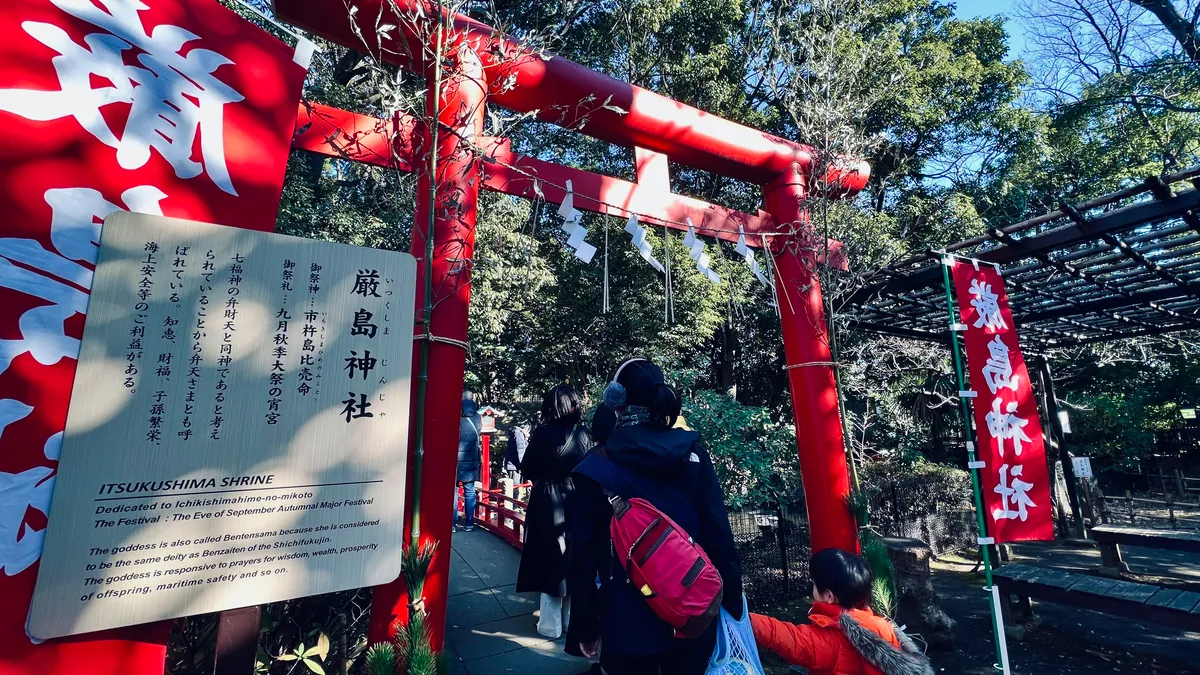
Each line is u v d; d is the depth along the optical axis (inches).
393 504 79.0
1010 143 513.7
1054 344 357.4
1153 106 462.6
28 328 62.7
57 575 58.9
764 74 213.8
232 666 66.7
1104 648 172.6
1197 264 212.8
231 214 79.0
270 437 72.4
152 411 66.1
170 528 64.8
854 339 358.9
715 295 406.3
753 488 225.5
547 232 457.7
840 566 87.7
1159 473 533.6
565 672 128.6
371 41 116.2
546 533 145.4
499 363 506.6
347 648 109.7
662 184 167.2
